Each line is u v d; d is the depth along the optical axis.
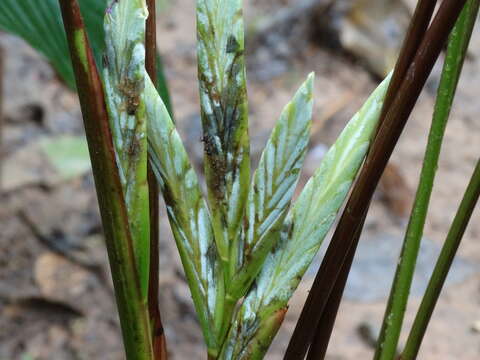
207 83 0.28
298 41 1.37
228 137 0.28
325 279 0.28
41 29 0.46
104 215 0.28
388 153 0.26
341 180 0.27
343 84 1.31
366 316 0.94
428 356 0.90
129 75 0.27
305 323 0.29
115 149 0.28
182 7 1.46
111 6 0.27
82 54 0.26
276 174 0.28
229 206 0.29
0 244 1.02
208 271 0.29
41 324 0.94
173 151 0.28
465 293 0.98
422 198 0.32
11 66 1.24
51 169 1.12
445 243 0.32
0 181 1.10
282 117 0.27
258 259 0.28
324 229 0.28
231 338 0.29
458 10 0.25
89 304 0.95
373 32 1.36
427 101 1.29
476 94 1.33
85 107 0.26
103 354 0.90
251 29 1.36
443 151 1.21
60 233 1.03
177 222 0.29
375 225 1.06
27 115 1.20
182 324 0.93
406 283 0.33
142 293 0.29
